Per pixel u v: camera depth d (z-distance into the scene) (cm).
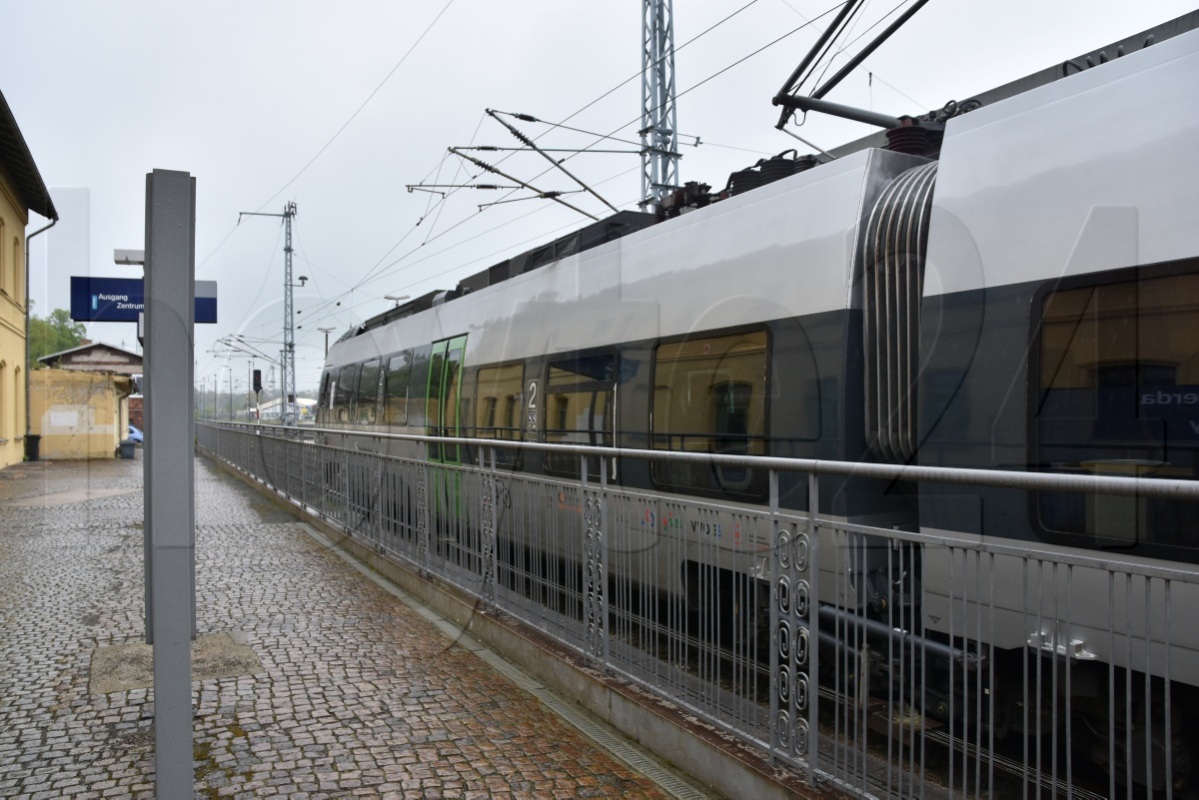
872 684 326
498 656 571
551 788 376
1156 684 331
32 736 434
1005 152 438
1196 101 364
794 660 340
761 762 353
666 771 394
